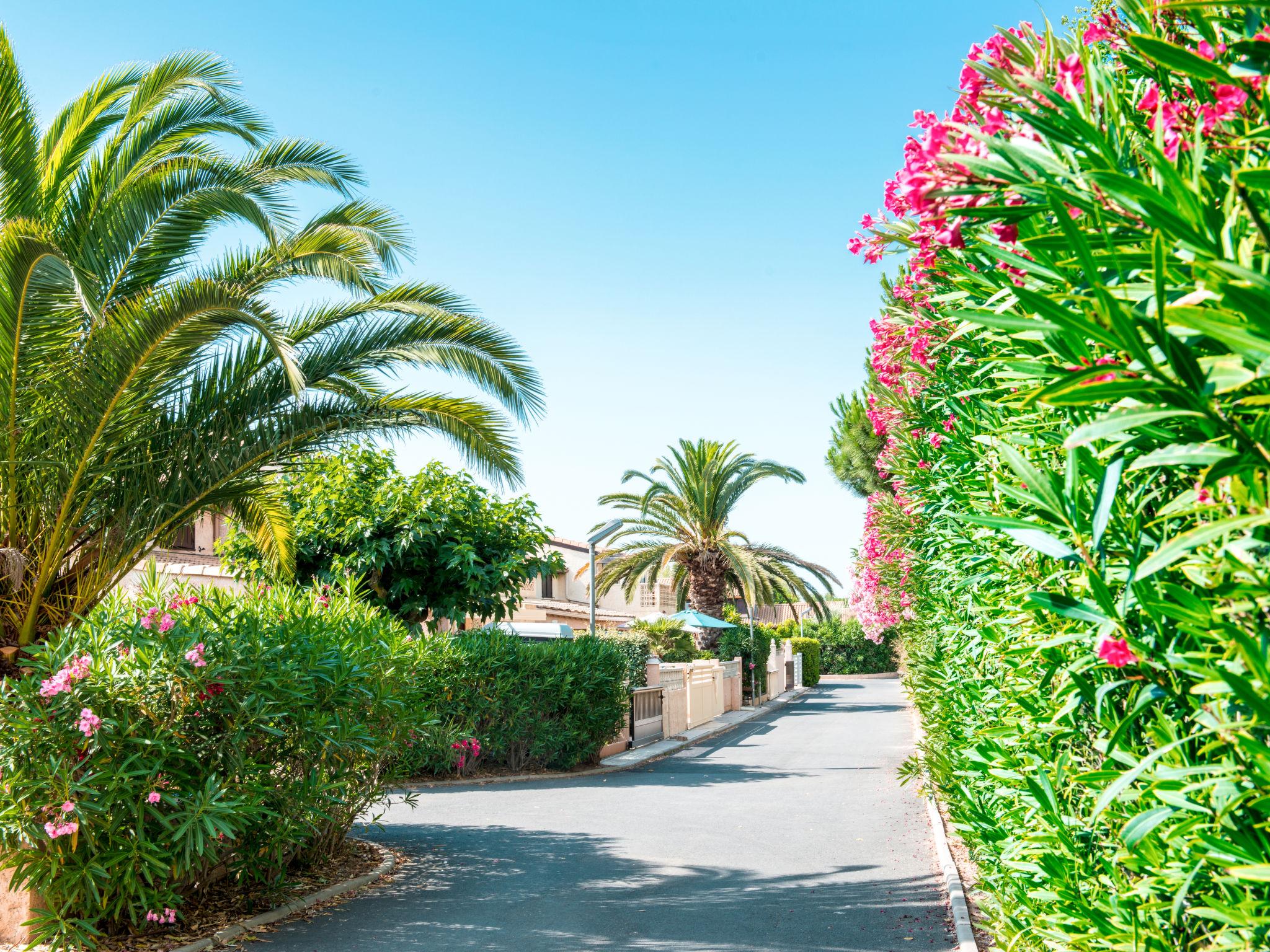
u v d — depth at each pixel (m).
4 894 6.39
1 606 7.21
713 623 31.02
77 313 7.47
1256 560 1.49
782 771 16.23
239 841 7.16
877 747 19.70
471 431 9.52
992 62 2.29
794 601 35.41
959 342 3.69
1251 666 1.40
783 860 9.19
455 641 15.75
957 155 1.72
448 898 7.83
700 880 8.40
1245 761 1.56
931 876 8.31
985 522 2.07
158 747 6.50
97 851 6.24
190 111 8.81
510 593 17.59
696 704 25.83
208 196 8.27
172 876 6.86
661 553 32.03
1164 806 1.77
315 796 7.44
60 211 8.21
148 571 8.21
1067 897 2.60
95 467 7.50
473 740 15.02
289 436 8.41
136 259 8.36
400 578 16.44
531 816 11.86
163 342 7.34
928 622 9.06
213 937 6.59
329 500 15.94
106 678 6.38
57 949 6.02
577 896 7.87
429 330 8.91
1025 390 2.34
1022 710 3.40
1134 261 1.47
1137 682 1.93
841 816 11.59
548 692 16.09
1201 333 1.24
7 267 6.74
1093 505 2.00
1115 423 1.30
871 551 14.80
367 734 8.09
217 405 8.17
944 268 2.75
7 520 7.29
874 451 16.61
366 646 8.77
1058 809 2.76
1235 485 1.48
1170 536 1.87
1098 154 1.58
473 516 16.58
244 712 6.93
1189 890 1.99
